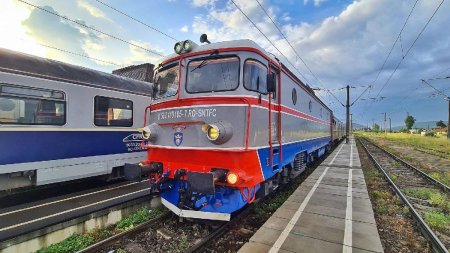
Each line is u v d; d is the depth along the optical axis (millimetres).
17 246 4957
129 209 6930
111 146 9656
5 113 6934
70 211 6582
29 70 7434
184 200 5492
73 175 8430
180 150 5816
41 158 7645
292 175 9195
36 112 7566
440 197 8594
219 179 5137
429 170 14922
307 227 5723
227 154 5246
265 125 6047
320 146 15656
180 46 6160
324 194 8359
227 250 5141
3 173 6867
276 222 5996
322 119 16234
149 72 14094
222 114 5426
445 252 4867
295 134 8898
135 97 10656
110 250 5195
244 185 5215
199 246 5070
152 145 6398
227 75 5664
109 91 9625
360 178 11000
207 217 5652
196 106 5680
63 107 8234
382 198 8969
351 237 5266
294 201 7586
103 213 6332
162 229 5965
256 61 5809
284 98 7582
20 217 6188
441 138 48625
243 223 6371
